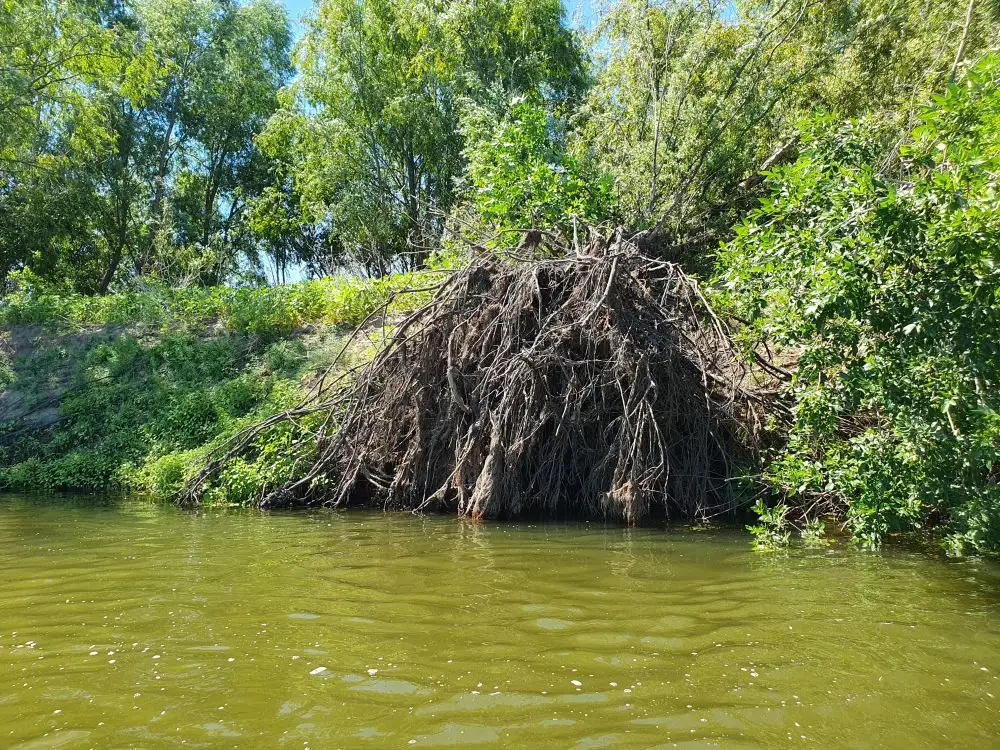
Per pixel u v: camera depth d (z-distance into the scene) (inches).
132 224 1200.2
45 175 928.3
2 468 482.9
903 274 222.8
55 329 631.2
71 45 770.8
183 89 1251.2
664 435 322.3
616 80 666.2
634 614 169.3
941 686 126.6
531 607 175.0
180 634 155.9
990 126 215.6
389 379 365.7
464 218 547.8
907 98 573.6
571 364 322.7
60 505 375.9
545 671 133.6
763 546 248.8
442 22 909.8
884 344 231.8
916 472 227.5
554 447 330.0
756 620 164.2
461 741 107.0
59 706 120.1
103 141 1019.3
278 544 258.4
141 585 198.5
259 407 469.4
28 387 568.7
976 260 207.8
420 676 131.4
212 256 1085.8
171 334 594.2
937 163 242.5
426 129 1026.7
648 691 124.6
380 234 987.3
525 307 342.3
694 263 556.7
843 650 144.3
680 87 607.2
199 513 343.6
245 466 378.6
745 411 325.1
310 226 1299.2
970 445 216.1
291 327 583.5
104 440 501.7
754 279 266.7
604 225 443.5
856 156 258.5
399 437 366.0
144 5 1189.1
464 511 326.6
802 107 622.5
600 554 238.5
